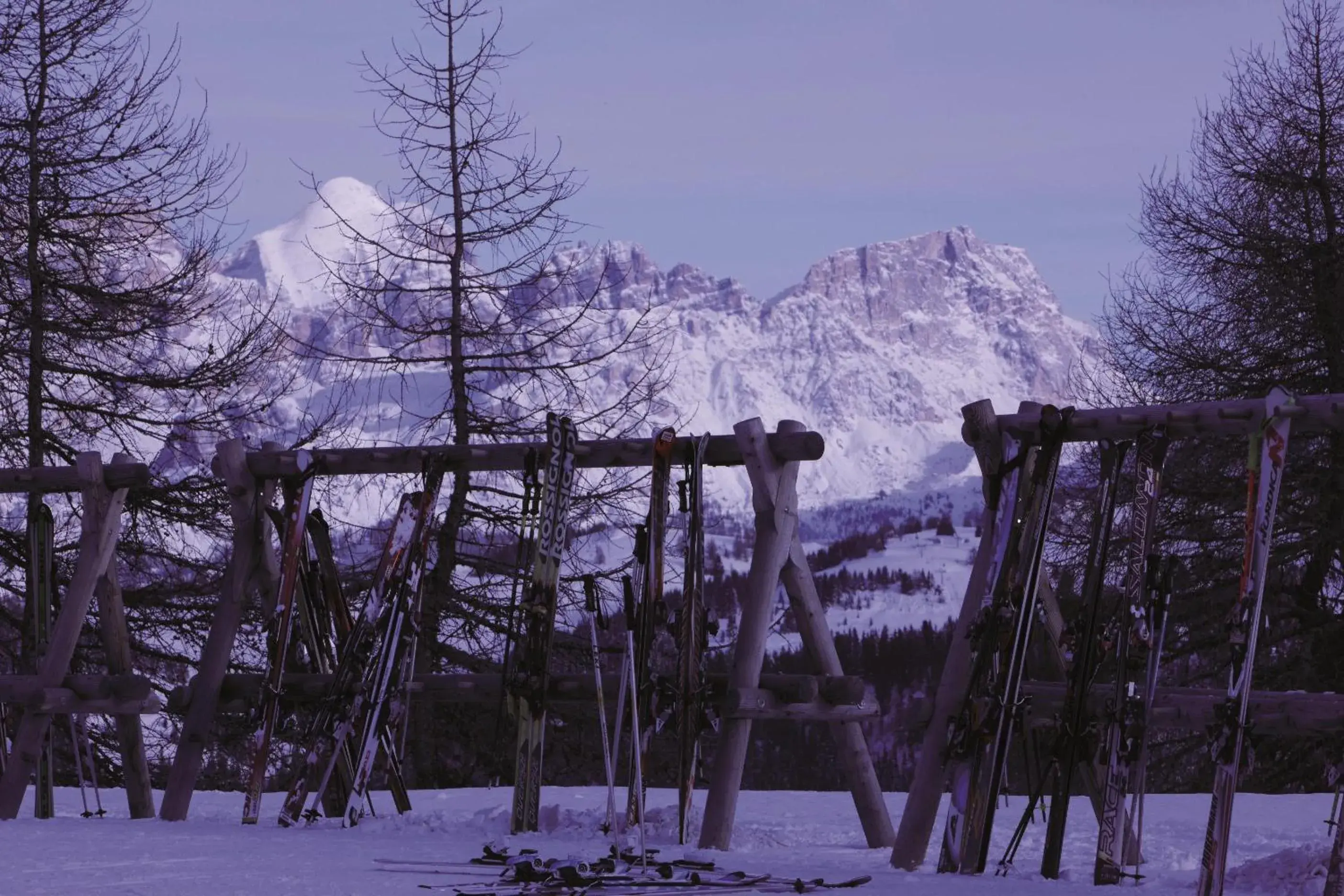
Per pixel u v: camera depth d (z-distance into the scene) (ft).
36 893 18.58
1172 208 91.61
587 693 29.81
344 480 68.69
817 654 27.99
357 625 31.19
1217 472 79.51
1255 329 87.40
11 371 70.90
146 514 72.08
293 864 21.80
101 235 73.10
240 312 74.28
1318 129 90.17
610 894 18.83
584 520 68.74
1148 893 20.34
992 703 23.29
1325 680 82.64
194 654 73.92
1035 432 24.02
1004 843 27.43
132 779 33.12
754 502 27.76
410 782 71.46
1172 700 24.44
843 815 34.04
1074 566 76.69
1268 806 36.55
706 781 27.40
